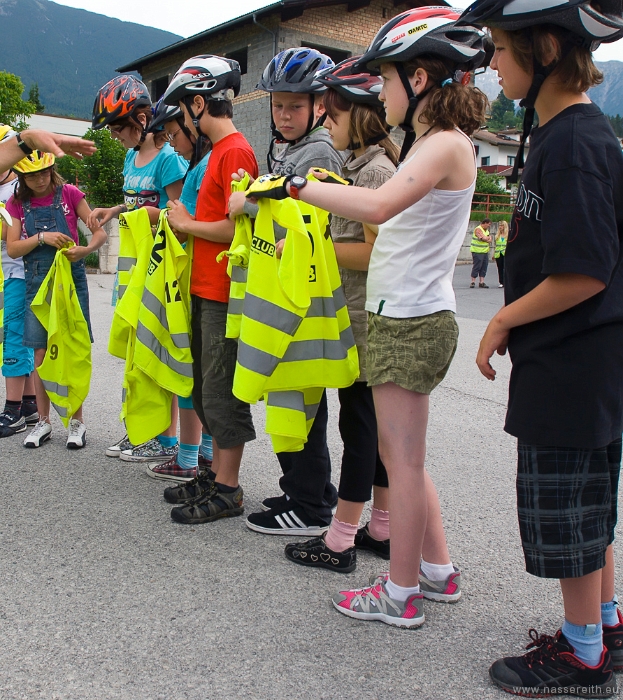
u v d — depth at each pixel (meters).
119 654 2.13
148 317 3.24
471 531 3.19
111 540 2.96
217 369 3.10
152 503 3.39
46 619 2.32
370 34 23.38
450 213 2.13
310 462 3.06
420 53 2.01
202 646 2.19
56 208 4.17
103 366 6.49
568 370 1.87
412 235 2.16
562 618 2.46
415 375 2.21
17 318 4.38
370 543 2.96
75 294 4.03
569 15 1.73
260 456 4.18
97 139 20.00
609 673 2.03
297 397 2.68
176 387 3.27
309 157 2.86
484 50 2.15
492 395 5.87
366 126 2.65
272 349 2.55
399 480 2.29
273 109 3.01
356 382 2.73
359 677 2.07
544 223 1.82
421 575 2.57
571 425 1.87
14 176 4.36
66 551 2.84
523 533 2.00
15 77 30.89
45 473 3.77
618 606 2.45
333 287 2.63
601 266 1.75
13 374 4.40
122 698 1.93
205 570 2.72
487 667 2.14
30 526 3.07
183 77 3.02
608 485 1.99
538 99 1.92
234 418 3.16
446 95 2.04
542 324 1.92
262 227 2.54
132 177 3.94
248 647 2.20
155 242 3.24
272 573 2.72
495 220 26.33
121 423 4.74
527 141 2.03
